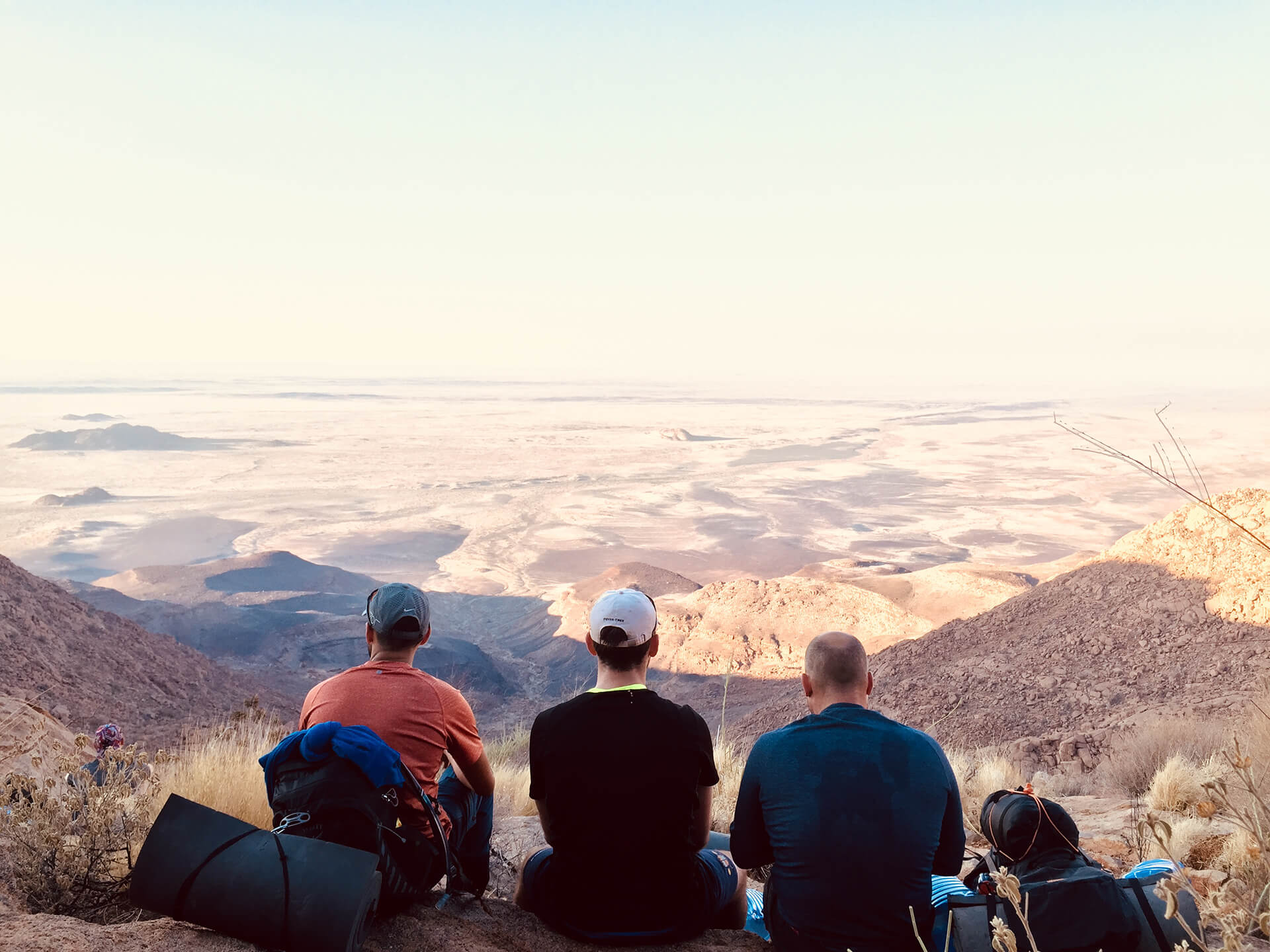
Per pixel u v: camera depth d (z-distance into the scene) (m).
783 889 3.46
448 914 3.71
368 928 3.21
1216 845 4.98
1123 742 13.69
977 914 3.32
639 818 3.47
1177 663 21.62
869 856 3.35
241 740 7.91
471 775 4.00
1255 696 8.55
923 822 3.40
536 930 3.66
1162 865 3.91
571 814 3.51
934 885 3.90
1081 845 5.98
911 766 3.47
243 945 3.07
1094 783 11.72
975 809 8.00
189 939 3.08
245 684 33.12
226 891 3.03
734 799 8.05
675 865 3.54
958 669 27.16
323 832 3.31
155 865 3.13
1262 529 25.50
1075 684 22.61
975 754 16.58
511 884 4.93
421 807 3.68
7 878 4.09
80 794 4.32
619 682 3.68
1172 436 3.04
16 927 3.08
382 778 3.46
